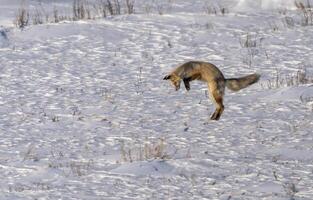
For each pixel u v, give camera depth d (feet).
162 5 247.91
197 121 131.23
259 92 151.23
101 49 192.24
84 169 100.83
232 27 210.59
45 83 163.12
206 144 115.55
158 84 160.97
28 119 135.85
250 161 102.42
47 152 113.60
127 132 125.39
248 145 114.21
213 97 126.00
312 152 107.96
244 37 200.44
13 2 251.39
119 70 173.78
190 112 137.90
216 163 101.30
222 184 90.48
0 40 200.64
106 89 157.48
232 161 102.27
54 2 254.68
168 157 106.22
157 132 124.57
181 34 203.62
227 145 114.52
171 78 115.75
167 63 179.01
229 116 133.59
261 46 191.31
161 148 110.01
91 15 229.45
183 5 248.11
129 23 215.51
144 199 84.53
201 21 216.95
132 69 174.60
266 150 110.42
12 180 96.63
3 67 176.96
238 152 109.50
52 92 155.63
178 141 118.01
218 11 234.17
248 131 123.24
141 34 204.44
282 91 148.56
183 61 180.55
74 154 111.65
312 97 143.84
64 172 99.55
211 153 108.88
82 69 174.91
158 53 187.62
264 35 201.87
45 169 101.60
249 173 95.76
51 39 201.98
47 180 95.76
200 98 148.05
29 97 151.84
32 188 91.61
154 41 198.18
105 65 178.40
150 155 107.65
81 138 122.21
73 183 93.09
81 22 217.15
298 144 113.91
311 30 205.46
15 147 117.19
